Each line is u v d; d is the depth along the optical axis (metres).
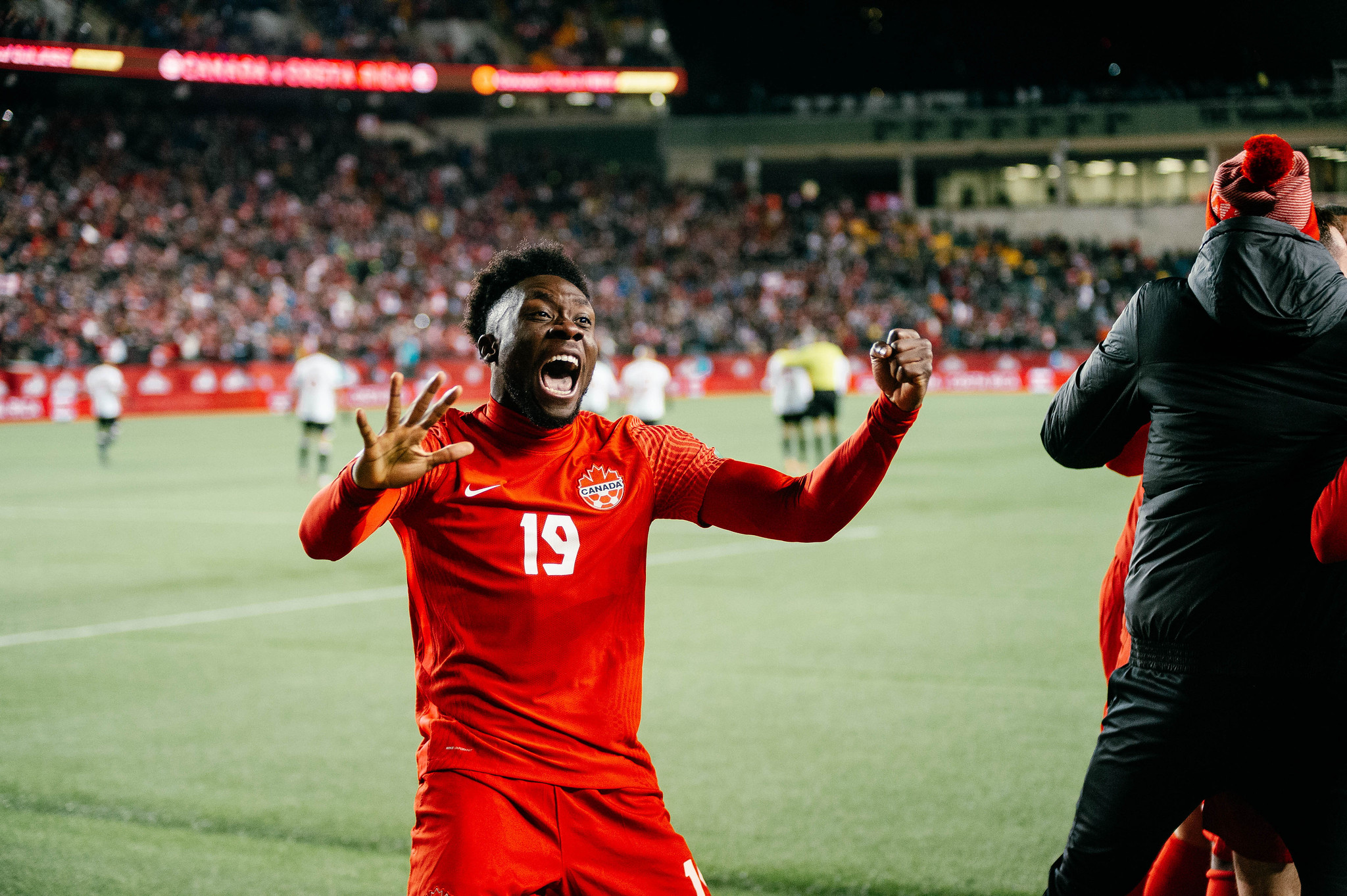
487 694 2.38
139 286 33.81
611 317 40.47
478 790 2.32
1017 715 5.48
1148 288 2.54
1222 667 2.35
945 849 3.94
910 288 45.03
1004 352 40.12
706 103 50.91
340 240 40.34
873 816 4.25
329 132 45.81
